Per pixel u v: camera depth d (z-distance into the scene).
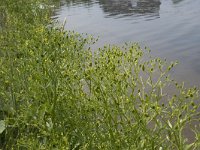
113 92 3.55
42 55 4.11
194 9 15.84
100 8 18.41
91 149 3.51
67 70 3.88
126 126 3.46
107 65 3.62
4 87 4.72
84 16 16.50
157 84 3.73
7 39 6.44
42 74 4.08
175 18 14.29
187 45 10.12
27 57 4.97
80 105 3.70
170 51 9.70
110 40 11.66
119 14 16.41
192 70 7.88
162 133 3.88
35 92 4.07
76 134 3.73
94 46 10.59
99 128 3.71
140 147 3.35
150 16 15.25
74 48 4.52
